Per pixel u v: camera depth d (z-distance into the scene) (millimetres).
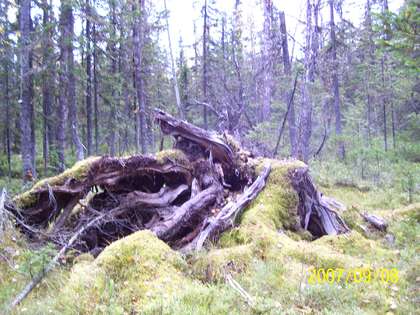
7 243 5047
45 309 3576
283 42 20109
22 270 4242
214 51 25188
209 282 4500
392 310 3746
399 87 19000
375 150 14641
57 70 14172
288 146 18703
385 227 7457
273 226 6242
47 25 13086
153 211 7004
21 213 5934
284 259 4941
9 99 16672
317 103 22578
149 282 4078
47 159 17359
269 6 19078
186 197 7699
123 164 6703
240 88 18578
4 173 17516
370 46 22281
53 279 4352
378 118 24844
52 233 5812
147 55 21531
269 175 7621
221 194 7438
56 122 17438
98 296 3762
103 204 7047
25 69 12414
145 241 4793
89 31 16781
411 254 5473
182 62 28891
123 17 17328
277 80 21000
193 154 8000
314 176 14031
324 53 20906
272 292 4070
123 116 19062
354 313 3588
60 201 6254
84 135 21516
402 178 12086
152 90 25156
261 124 14781
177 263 4660
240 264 4797
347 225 7645
